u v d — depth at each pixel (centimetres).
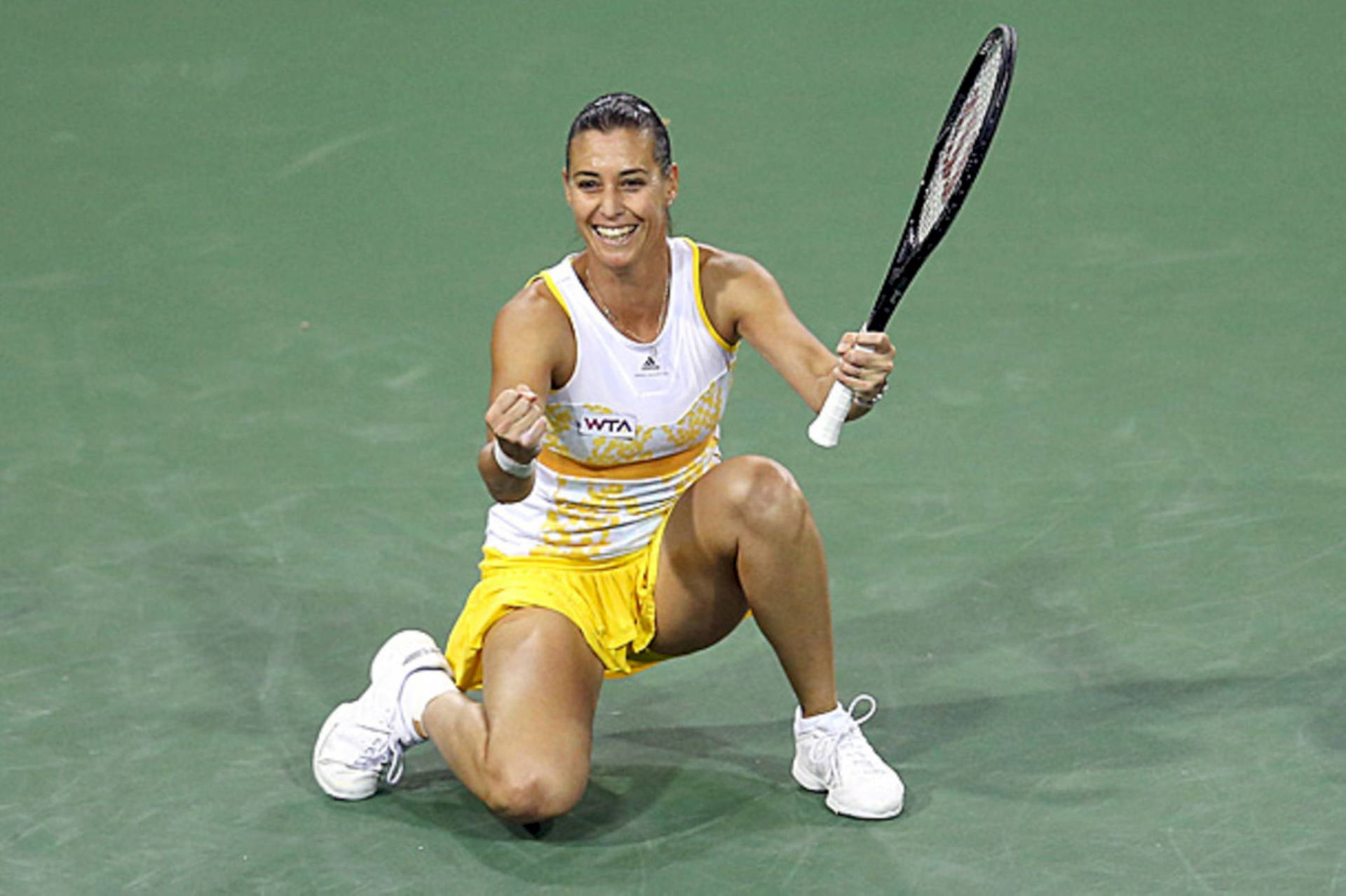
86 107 3372
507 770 1627
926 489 2294
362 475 2336
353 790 1738
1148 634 1991
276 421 2464
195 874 1631
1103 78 3494
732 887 1611
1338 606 2025
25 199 3067
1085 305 2766
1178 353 2622
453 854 1664
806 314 2736
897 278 1537
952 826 1695
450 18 3716
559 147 3259
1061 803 1723
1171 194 3103
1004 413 2472
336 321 2731
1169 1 3800
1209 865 1627
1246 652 1953
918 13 3753
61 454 2373
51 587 2084
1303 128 3316
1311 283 2814
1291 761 1773
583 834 1692
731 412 2494
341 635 2009
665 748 1833
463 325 2723
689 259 1705
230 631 2012
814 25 3706
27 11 3712
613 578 1744
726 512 1669
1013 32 1516
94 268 2869
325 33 3647
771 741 1845
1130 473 2316
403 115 3353
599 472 1720
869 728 1852
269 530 2211
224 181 3141
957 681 1925
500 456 1537
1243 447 2370
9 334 2673
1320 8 3769
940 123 3347
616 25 3697
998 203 3078
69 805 1725
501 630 1702
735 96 3438
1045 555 2144
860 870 1631
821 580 1688
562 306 1666
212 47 3581
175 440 2411
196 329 2703
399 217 3038
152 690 1908
